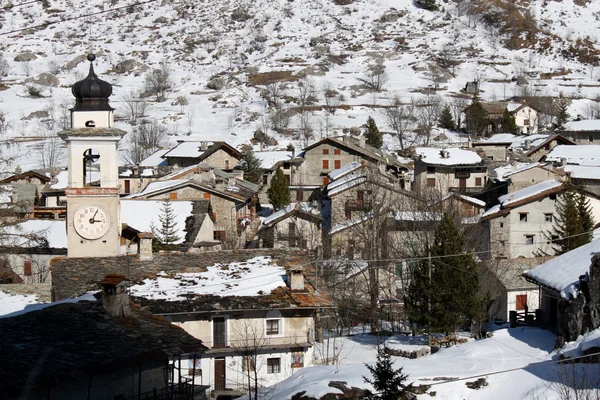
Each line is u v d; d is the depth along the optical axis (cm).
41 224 8231
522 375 5303
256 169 14338
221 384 5503
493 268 8062
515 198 10388
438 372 5525
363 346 6794
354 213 10244
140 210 8400
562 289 6075
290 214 9838
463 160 12900
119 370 3522
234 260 6266
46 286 5859
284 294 5650
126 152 18350
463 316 6806
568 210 8956
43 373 3175
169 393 3706
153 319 3928
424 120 19900
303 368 5597
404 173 13975
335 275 7969
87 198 6184
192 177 11131
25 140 19062
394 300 8038
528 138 16212
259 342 5569
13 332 3538
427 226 8750
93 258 6047
